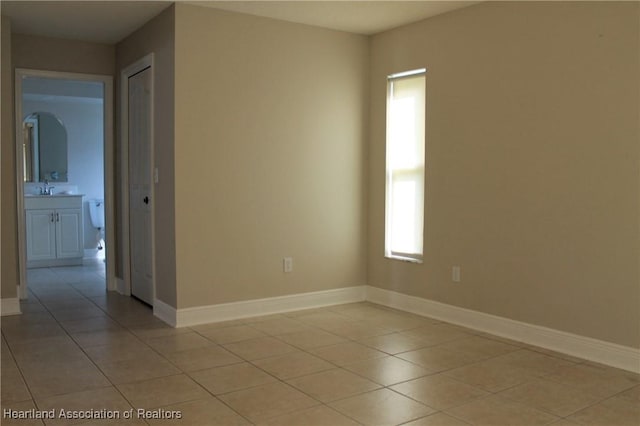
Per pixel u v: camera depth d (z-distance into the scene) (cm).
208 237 431
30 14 437
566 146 354
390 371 324
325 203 491
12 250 454
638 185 319
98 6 416
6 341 381
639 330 321
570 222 353
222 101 432
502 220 395
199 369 327
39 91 643
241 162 443
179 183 416
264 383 304
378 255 507
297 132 471
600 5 333
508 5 385
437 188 446
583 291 348
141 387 298
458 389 297
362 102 507
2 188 447
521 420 259
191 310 425
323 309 483
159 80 438
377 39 498
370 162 512
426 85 451
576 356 352
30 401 278
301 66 470
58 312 466
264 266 459
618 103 326
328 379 311
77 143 775
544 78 365
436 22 441
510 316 393
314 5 416
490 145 402
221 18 428
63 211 719
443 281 443
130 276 535
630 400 282
